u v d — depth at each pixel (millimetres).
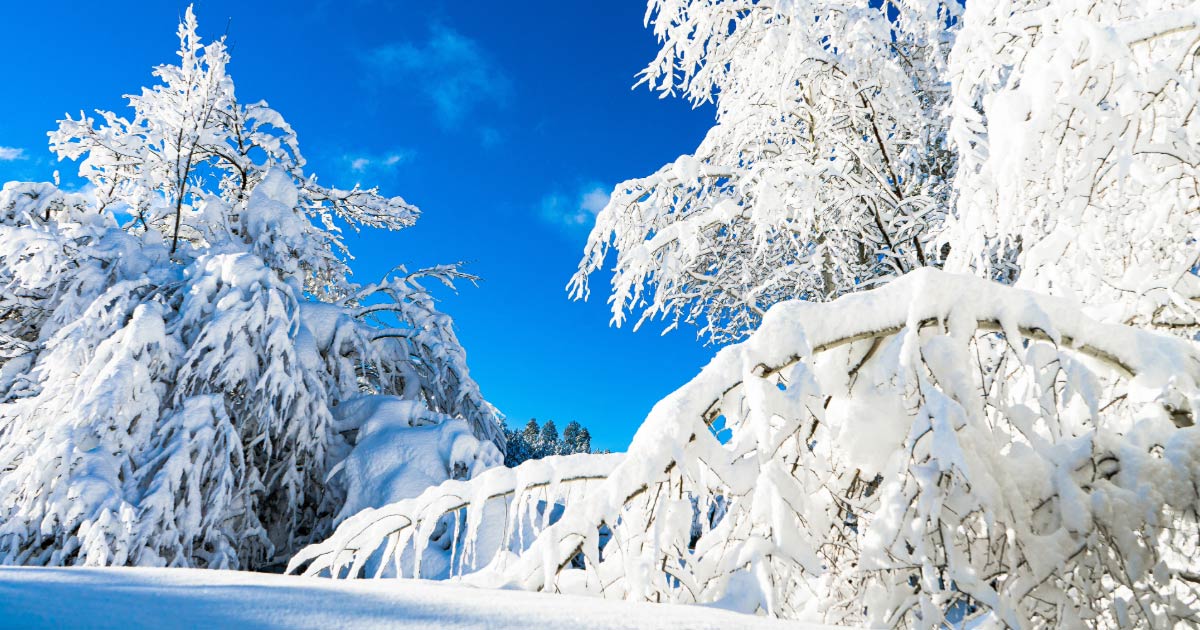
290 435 7855
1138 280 3406
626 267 7551
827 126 7988
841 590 2688
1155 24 3014
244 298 7965
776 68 7574
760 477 2375
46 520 5816
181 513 6418
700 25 8031
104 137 11008
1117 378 2742
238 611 1274
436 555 6160
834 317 2602
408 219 14039
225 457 6906
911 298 2555
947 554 2248
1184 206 3527
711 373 2625
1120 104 2996
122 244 9227
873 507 2686
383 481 7320
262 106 12930
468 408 10367
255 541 7516
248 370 7582
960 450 2148
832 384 2658
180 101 11180
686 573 2615
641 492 2600
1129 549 2275
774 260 9148
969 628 2787
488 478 3152
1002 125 3127
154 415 6879
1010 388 3242
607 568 2926
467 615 1403
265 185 11070
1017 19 3580
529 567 2744
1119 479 2381
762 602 2381
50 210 10000
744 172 8039
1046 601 2350
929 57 8398
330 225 13086
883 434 2525
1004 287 2576
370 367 10297
